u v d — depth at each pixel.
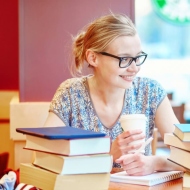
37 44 3.04
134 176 1.72
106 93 2.11
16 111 3.01
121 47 1.89
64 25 3.04
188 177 1.62
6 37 3.74
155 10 6.52
